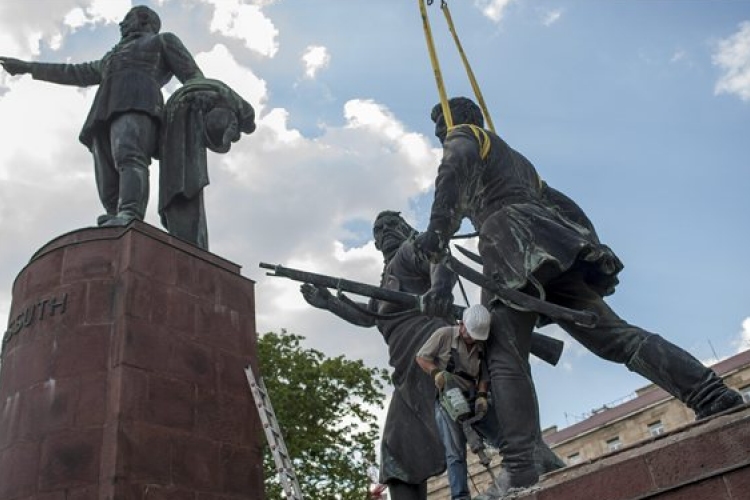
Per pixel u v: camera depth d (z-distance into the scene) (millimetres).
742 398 4113
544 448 5695
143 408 6852
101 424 6676
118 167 9289
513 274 4793
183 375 7430
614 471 3562
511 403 4488
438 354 4801
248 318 8594
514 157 5406
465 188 5027
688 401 4254
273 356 17891
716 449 3266
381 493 17484
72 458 6504
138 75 9844
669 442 3439
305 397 17484
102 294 7516
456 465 4410
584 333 4742
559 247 4684
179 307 7824
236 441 7562
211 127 10023
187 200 9758
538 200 5262
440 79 5766
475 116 5793
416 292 7742
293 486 7328
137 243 7805
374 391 18406
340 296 7609
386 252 8414
